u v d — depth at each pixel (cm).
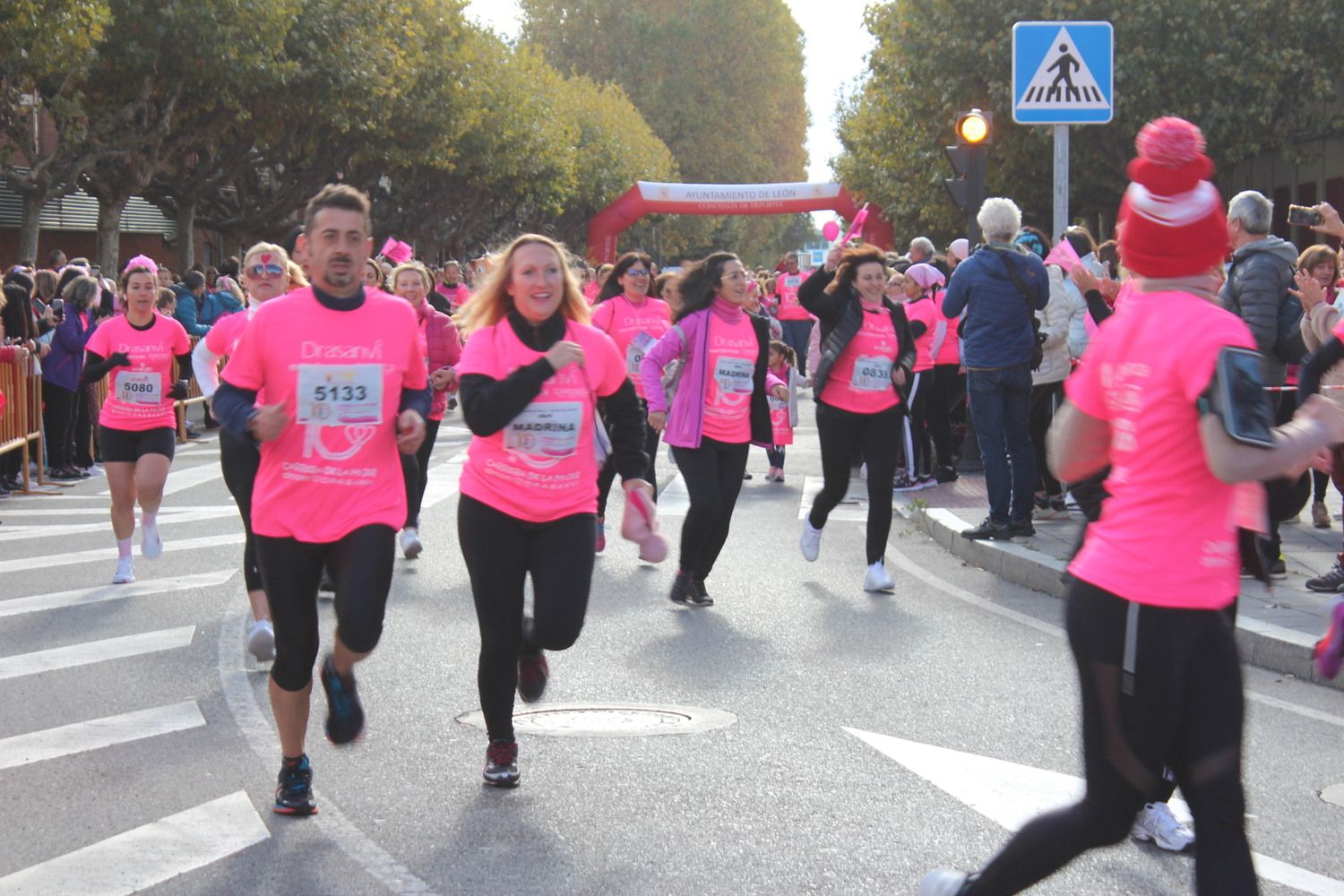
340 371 493
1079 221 3541
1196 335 335
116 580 950
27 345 1440
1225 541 342
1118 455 353
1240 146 2925
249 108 3170
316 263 499
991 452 1023
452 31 3978
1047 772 558
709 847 481
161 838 491
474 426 517
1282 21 2836
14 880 455
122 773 561
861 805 522
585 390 534
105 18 2242
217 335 725
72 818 512
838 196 4356
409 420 499
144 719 636
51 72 2320
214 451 1848
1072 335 1133
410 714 641
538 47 6519
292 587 498
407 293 1041
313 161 3934
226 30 2673
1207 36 2816
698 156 8225
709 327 873
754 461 1734
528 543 537
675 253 9038
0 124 2511
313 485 493
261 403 512
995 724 625
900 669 722
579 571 532
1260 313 897
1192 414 337
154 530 958
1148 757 344
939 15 3006
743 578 975
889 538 1144
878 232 4181
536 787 542
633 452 552
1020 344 1007
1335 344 638
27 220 2608
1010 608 872
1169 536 340
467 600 885
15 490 1477
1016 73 1148
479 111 4275
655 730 616
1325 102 2919
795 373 1510
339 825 502
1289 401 923
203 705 657
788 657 749
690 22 8131
